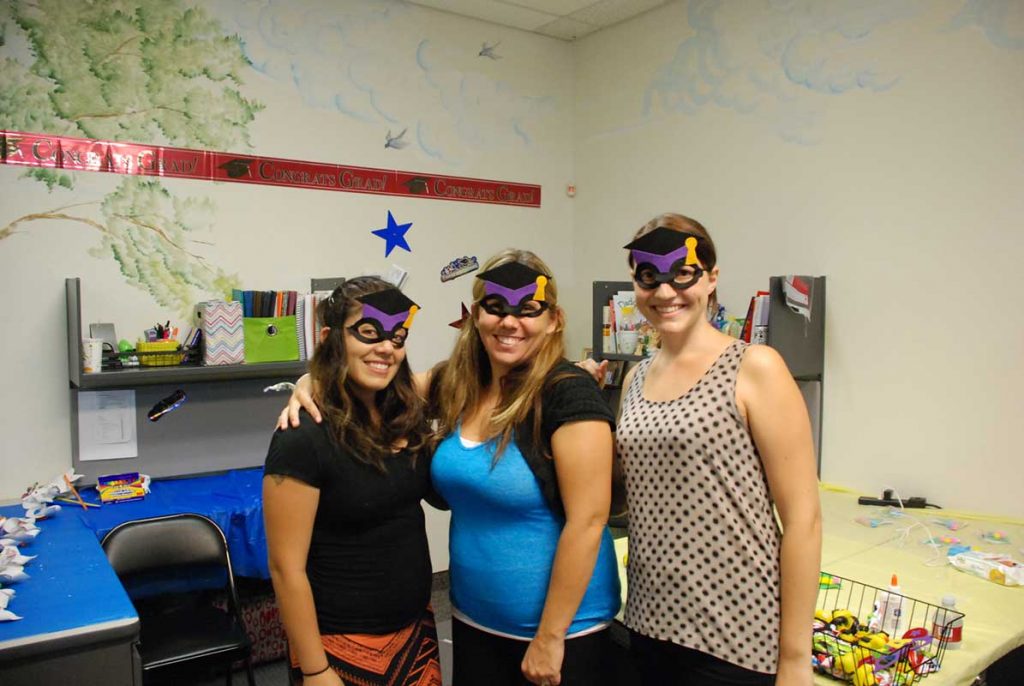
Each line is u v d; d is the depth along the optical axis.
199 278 3.17
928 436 2.71
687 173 3.57
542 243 4.20
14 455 2.85
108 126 2.94
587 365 1.75
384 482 1.47
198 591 2.89
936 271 2.65
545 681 1.39
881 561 2.09
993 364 2.52
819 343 3.01
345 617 1.48
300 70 3.34
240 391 3.27
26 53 2.77
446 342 3.89
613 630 1.82
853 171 2.89
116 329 3.01
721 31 3.35
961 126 2.56
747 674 1.31
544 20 3.85
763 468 1.33
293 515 1.41
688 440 1.33
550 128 4.17
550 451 1.41
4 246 2.79
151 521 2.40
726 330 3.09
